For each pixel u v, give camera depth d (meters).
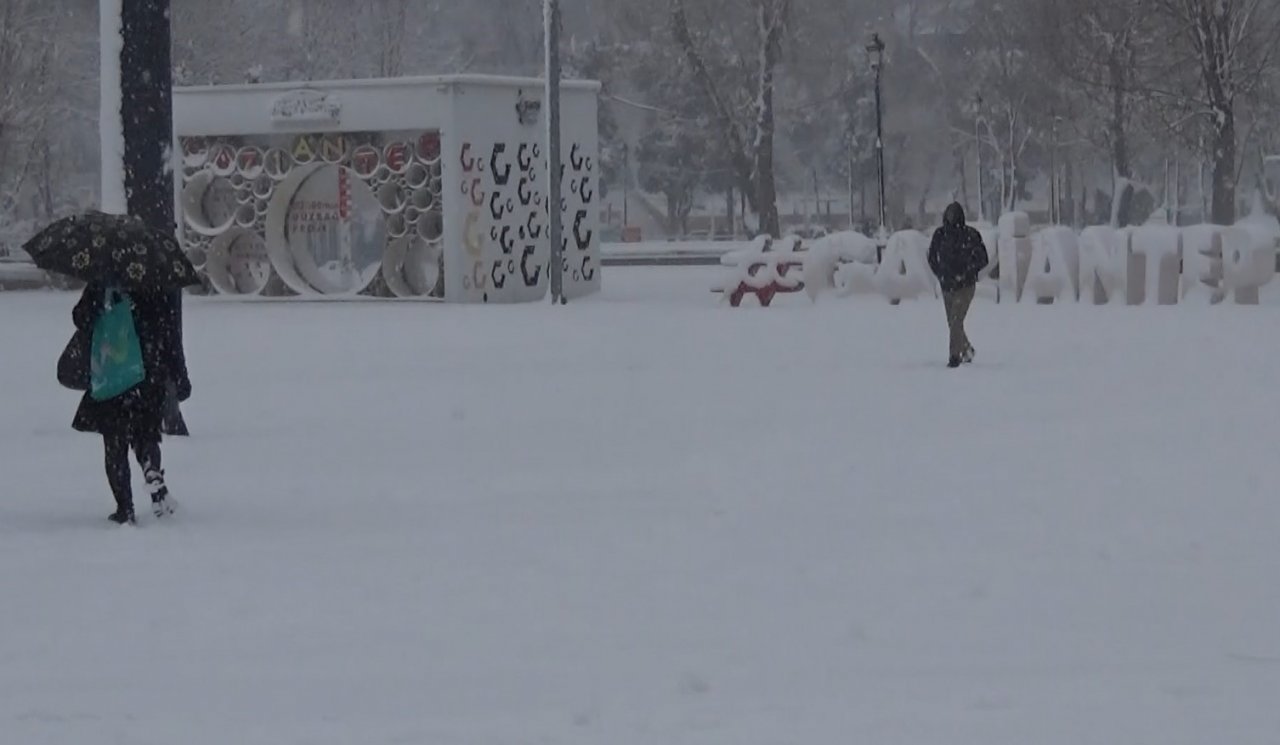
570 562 24.42
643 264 153.38
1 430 42.75
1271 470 32.50
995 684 17.41
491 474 33.69
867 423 41.31
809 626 20.20
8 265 128.75
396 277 101.88
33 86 142.25
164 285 27.75
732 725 15.86
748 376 53.69
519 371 56.28
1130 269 88.50
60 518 28.92
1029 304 90.19
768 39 171.75
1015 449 36.25
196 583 23.12
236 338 73.06
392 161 100.81
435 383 52.56
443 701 16.94
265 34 175.00
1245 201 195.62
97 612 21.38
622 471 33.88
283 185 103.75
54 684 17.84
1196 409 43.03
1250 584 22.33
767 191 174.88
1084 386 49.38
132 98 40.62
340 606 21.59
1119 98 150.62
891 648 19.11
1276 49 145.75
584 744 15.24
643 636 19.81
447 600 21.89
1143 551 24.66
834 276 99.00
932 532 26.47
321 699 17.09
